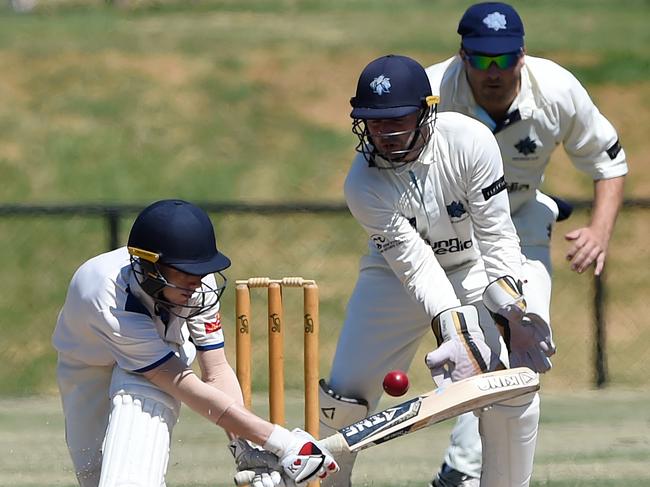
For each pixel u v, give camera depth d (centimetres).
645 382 2898
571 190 4484
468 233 1482
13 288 3516
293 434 1220
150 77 5719
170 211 1178
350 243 3759
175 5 7062
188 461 2002
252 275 3600
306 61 5944
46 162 4875
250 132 5247
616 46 6181
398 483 1844
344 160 5019
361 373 1558
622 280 3650
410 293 1445
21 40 6128
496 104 1568
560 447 2094
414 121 1382
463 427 1628
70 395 1288
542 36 6425
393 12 7038
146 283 1190
